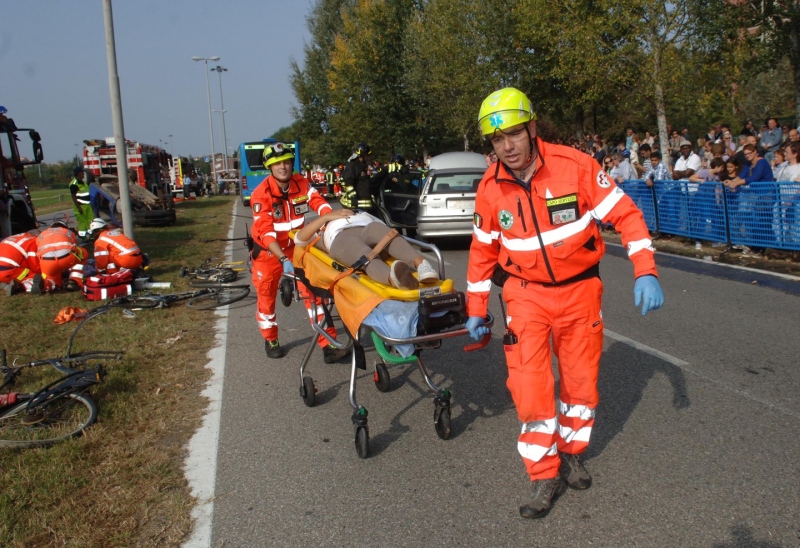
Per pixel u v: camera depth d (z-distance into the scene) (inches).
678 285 341.1
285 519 139.0
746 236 411.5
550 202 124.7
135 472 159.0
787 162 396.2
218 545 130.7
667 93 698.2
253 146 1218.6
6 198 484.1
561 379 138.6
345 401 204.8
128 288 365.4
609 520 131.7
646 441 164.7
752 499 136.1
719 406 183.3
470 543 126.9
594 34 678.5
